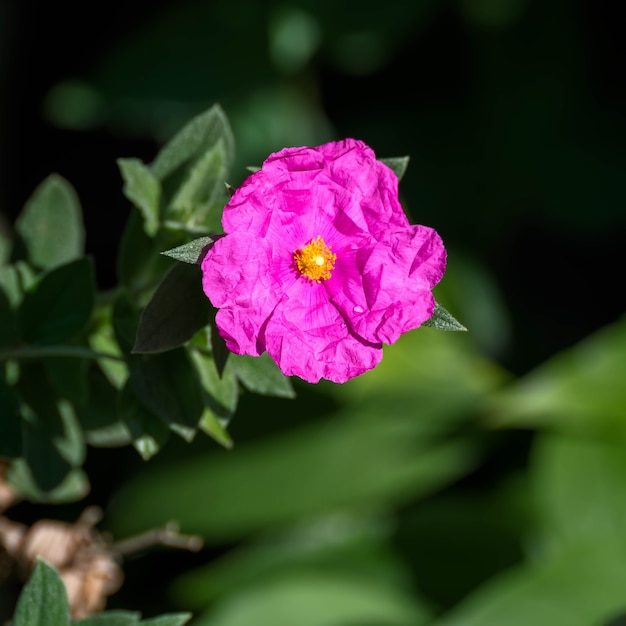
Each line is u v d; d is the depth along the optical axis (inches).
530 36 227.1
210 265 88.7
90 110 211.5
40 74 214.8
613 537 172.1
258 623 170.4
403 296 96.2
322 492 177.0
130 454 191.2
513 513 183.3
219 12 215.2
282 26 213.0
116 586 131.6
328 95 232.5
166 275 95.7
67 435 121.6
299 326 98.3
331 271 100.3
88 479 192.5
